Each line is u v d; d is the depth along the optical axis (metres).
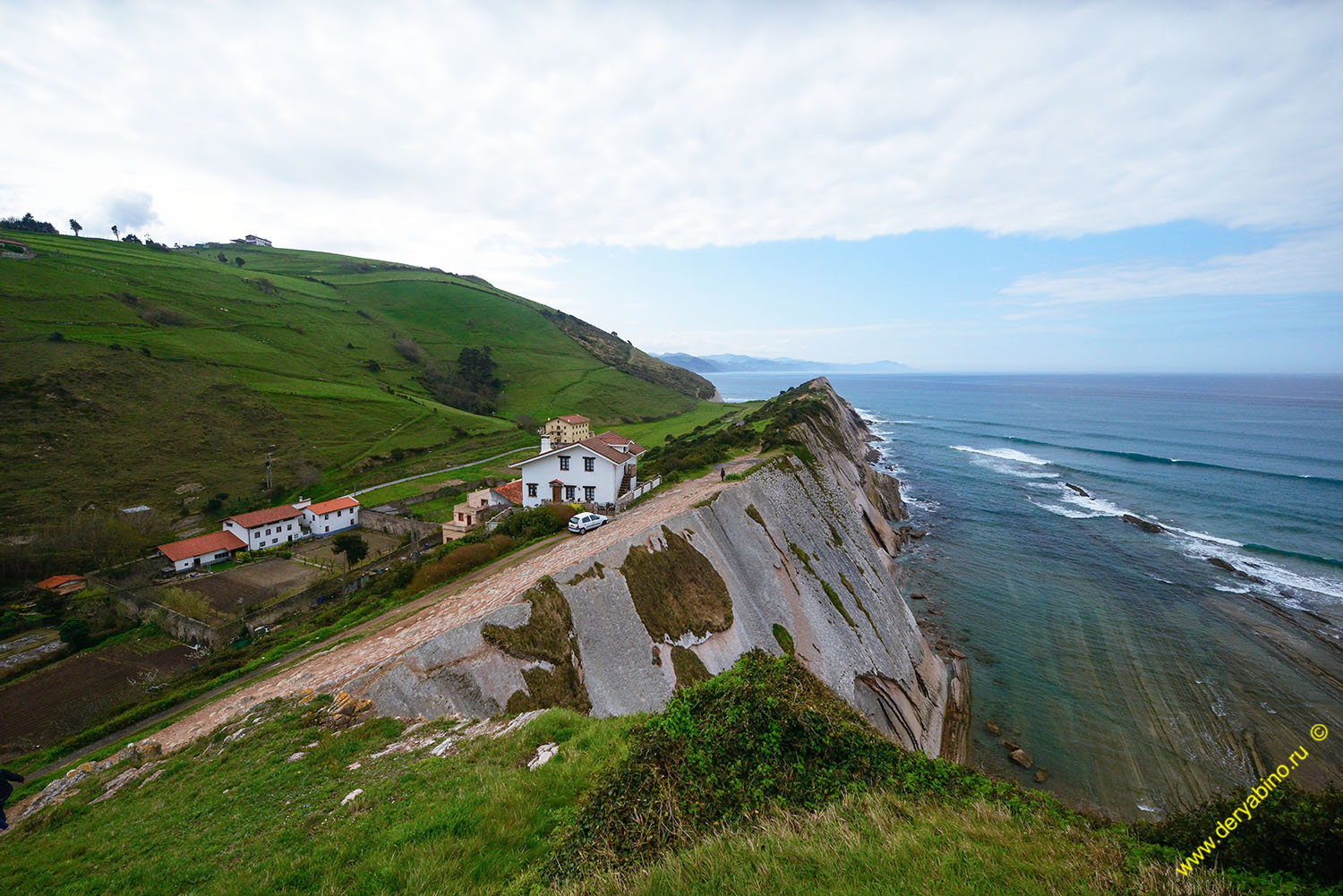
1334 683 39.06
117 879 10.20
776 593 37.12
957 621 49.59
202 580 55.88
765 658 12.62
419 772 12.60
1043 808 9.91
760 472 51.12
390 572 39.41
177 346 96.38
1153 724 35.88
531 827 9.59
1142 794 30.67
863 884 7.15
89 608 50.22
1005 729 36.19
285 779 13.77
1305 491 82.50
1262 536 65.88
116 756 18.59
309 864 9.37
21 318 84.81
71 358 80.12
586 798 9.84
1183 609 49.75
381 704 18.27
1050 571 58.94
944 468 105.38
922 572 59.41
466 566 35.50
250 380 97.81
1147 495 83.62
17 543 56.34
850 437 110.19
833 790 9.75
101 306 97.44
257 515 66.75
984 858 7.80
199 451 78.44
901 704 35.88
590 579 27.36
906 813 9.16
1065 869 7.70
